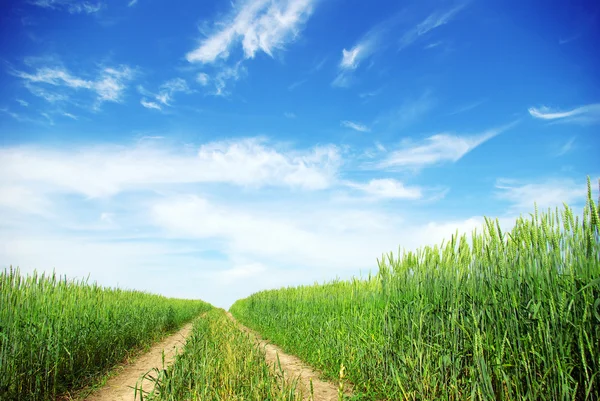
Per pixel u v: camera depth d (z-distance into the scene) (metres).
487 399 4.52
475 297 5.29
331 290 13.63
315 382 7.93
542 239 4.70
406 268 7.55
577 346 4.02
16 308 7.60
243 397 5.12
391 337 6.62
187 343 9.55
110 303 12.54
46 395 6.60
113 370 9.16
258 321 19.12
